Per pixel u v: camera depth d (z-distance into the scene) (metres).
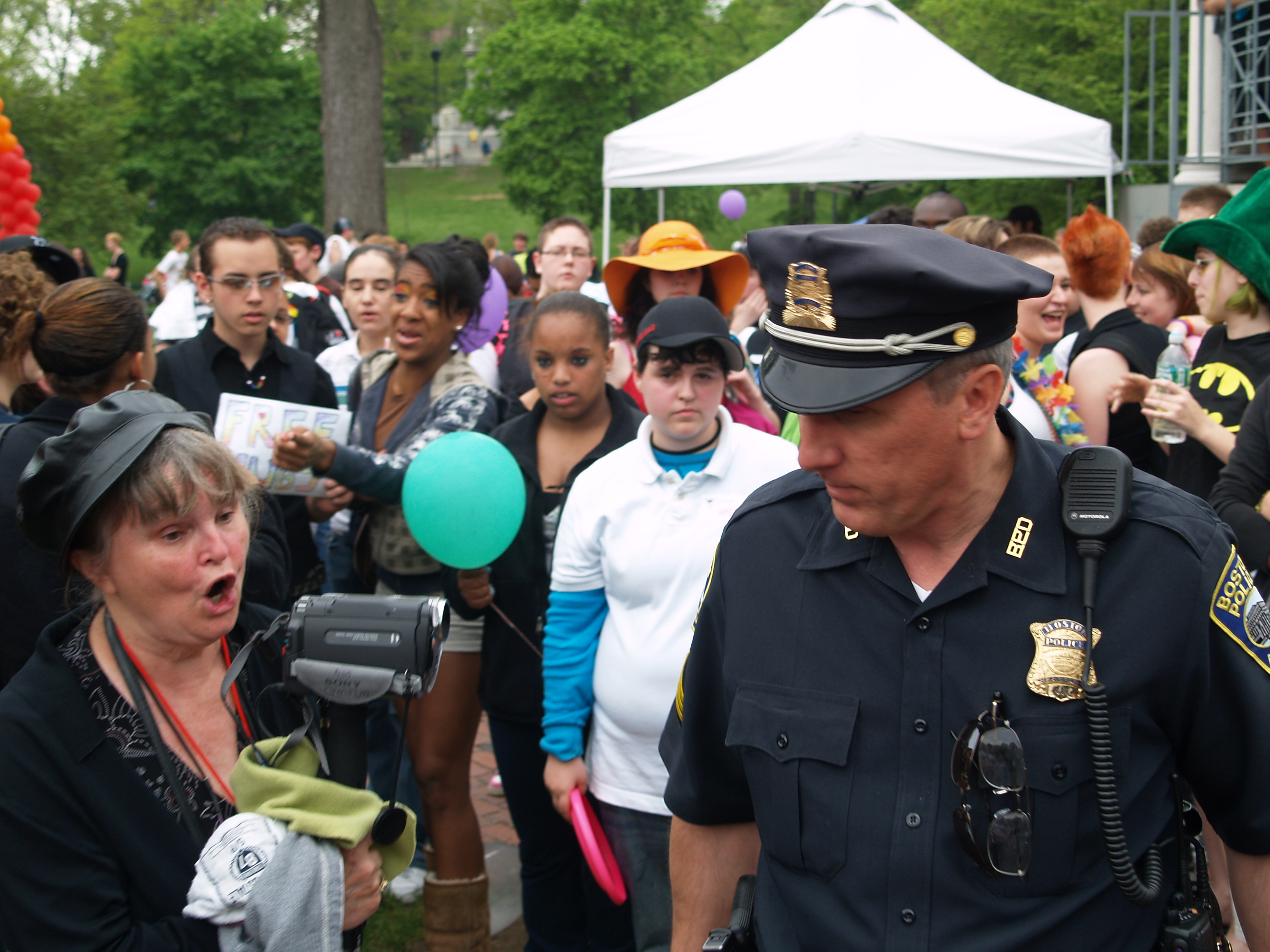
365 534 3.37
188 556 1.51
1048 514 1.35
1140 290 4.07
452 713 3.01
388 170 63.53
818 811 1.36
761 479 2.51
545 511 2.94
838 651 1.40
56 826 1.42
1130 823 1.29
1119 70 17.64
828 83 7.78
